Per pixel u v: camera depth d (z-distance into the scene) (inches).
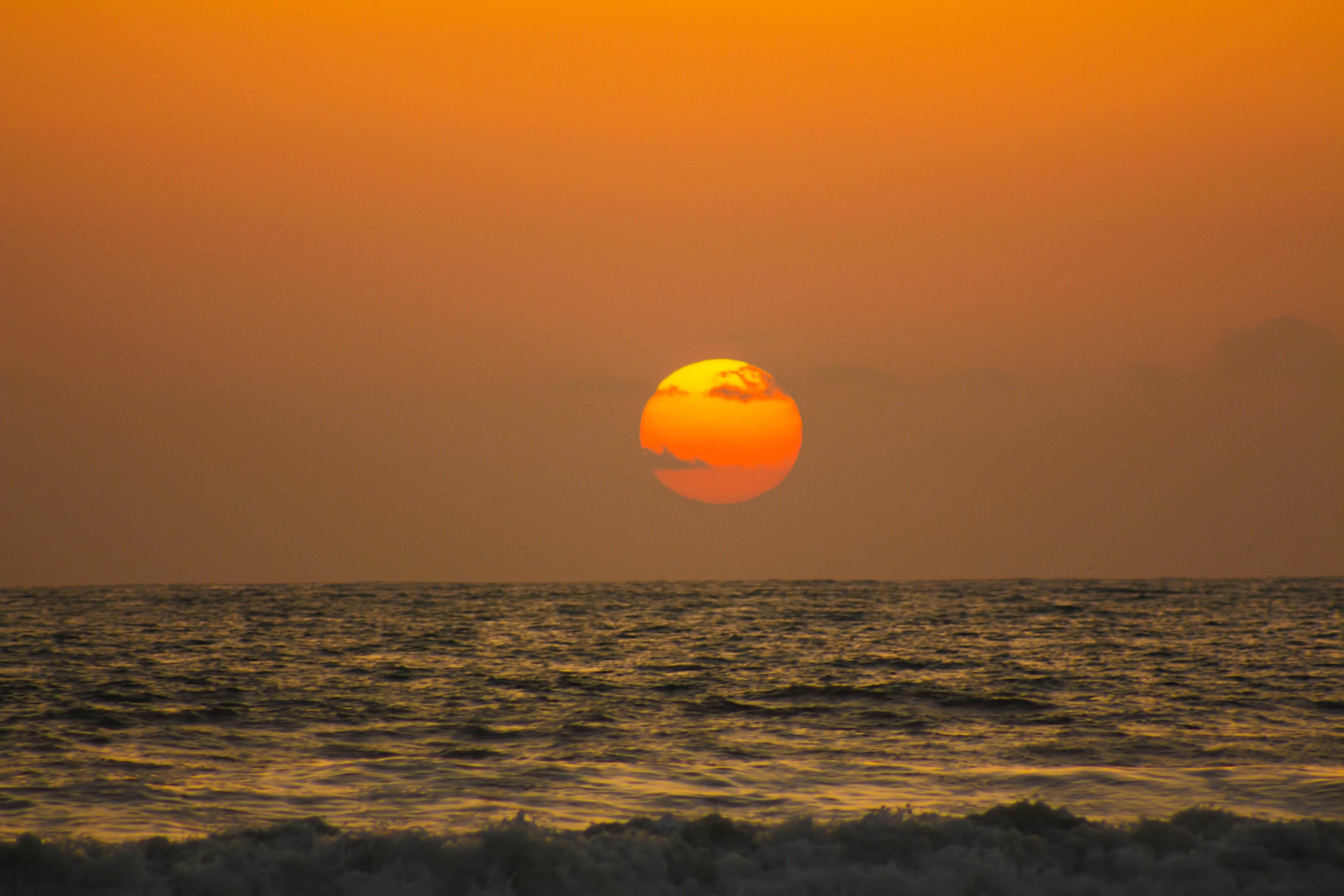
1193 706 4291.3
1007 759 3184.1
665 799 2637.8
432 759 3176.7
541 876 1921.8
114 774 2876.5
